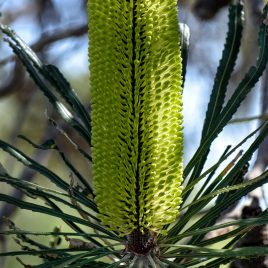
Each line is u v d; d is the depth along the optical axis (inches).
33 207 24.4
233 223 22.9
